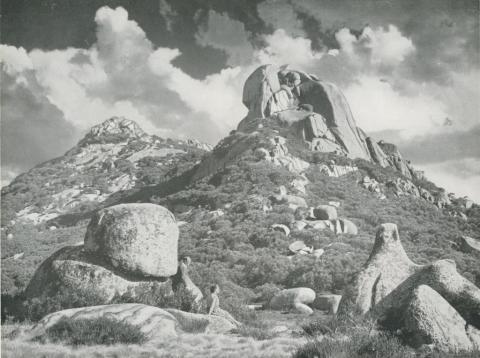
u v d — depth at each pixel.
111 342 10.99
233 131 87.00
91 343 10.85
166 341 11.48
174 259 16.56
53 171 118.38
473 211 64.62
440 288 10.59
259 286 34.97
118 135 143.38
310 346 9.39
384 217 56.41
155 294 15.72
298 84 90.81
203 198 63.16
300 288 28.03
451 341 9.26
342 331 11.41
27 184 108.94
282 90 89.56
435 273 10.88
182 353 10.30
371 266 13.09
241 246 44.59
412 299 9.80
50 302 14.42
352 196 63.34
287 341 11.45
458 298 10.35
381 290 12.52
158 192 85.81
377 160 80.38
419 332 9.44
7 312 14.71
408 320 9.65
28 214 95.31
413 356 8.72
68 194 105.12
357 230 50.53
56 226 85.56
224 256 42.00
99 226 16.09
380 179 71.56
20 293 16.59
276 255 40.72
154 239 16.12
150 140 142.88
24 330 11.80
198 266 38.22
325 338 9.66
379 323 10.61
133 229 15.97
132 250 15.77
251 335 13.35
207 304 16.31
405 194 68.25
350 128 83.44
